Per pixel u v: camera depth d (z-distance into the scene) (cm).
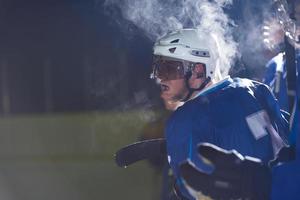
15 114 755
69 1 711
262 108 254
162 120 571
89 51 717
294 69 253
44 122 715
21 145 725
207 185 213
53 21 736
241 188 217
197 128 245
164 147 295
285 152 247
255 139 245
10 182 722
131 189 650
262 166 229
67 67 732
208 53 265
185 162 214
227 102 250
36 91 750
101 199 671
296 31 261
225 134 244
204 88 264
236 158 216
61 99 739
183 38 264
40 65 747
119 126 676
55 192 698
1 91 760
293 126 250
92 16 704
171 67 264
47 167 704
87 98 721
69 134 699
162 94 270
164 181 391
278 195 260
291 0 261
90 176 679
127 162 299
